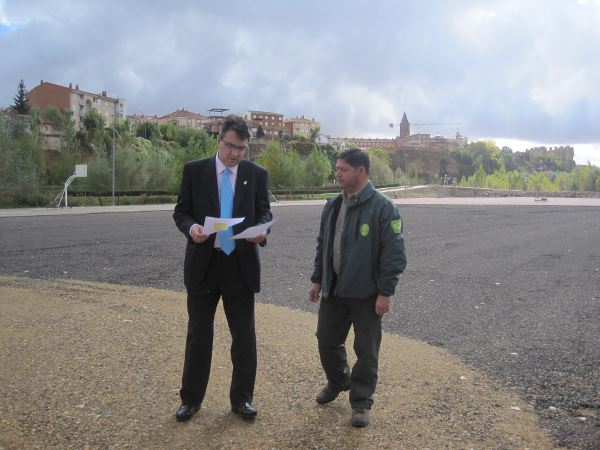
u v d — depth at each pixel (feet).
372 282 12.30
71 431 11.34
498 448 11.26
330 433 11.78
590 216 89.35
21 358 15.46
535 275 33.96
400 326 21.57
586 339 19.99
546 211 103.55
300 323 21.06
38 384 13.65
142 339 17.74
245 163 12.71
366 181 12.58
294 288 28.63
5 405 12.37
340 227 12.70
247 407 12.28
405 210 106.63
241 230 12.32
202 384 12.36
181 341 17.69
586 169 344.49
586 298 27.32
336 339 13.05
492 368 16.56
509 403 13.76
